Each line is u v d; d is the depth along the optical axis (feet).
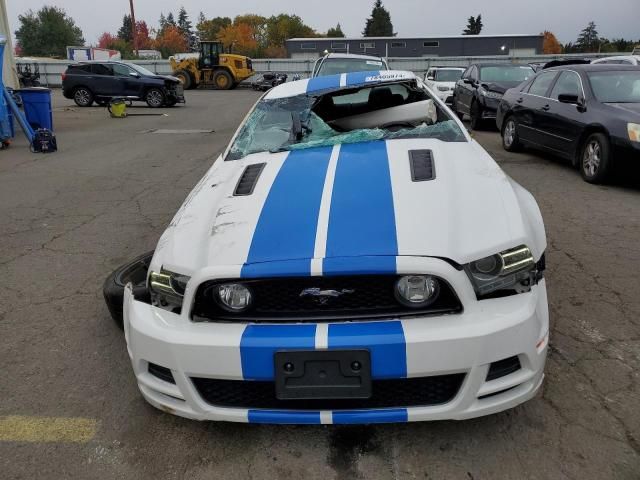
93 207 19.80
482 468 6.84
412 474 6.82
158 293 7.39
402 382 6.63
